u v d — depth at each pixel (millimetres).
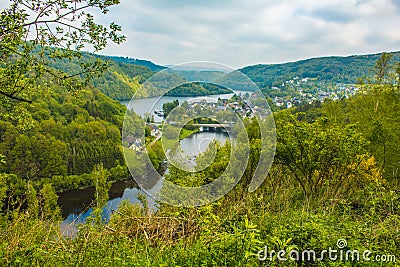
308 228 3354
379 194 5270
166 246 3512
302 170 7055
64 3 4125
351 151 6898
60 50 4457
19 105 5359
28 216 3879
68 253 3082
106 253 3102
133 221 4160
